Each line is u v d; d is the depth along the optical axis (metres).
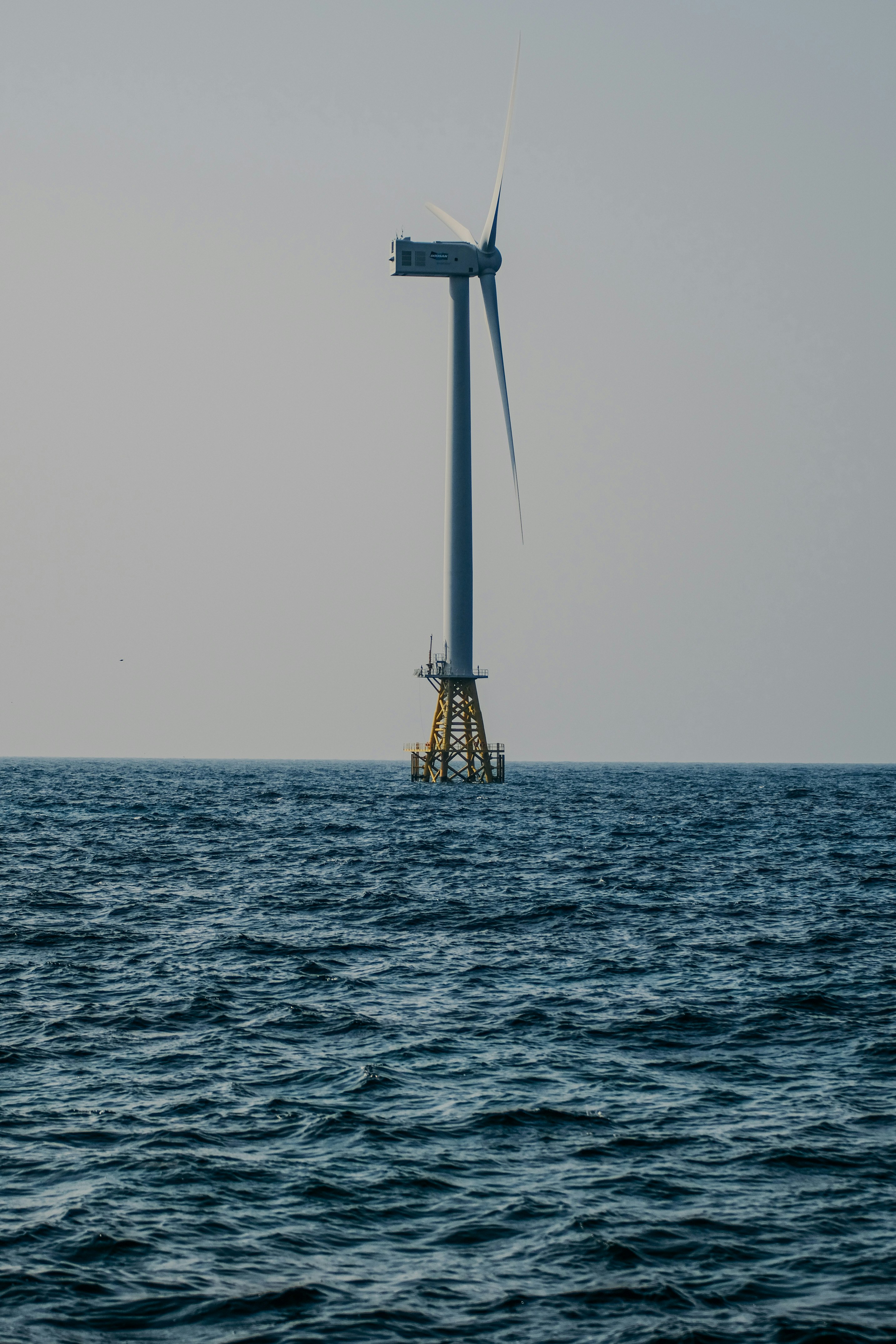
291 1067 92.38
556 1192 69.00
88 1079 88.62
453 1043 99.38
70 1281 58.31
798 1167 72.56
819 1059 95.31
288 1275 59.16
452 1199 68.00
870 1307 56.47
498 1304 56.62
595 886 197.75
